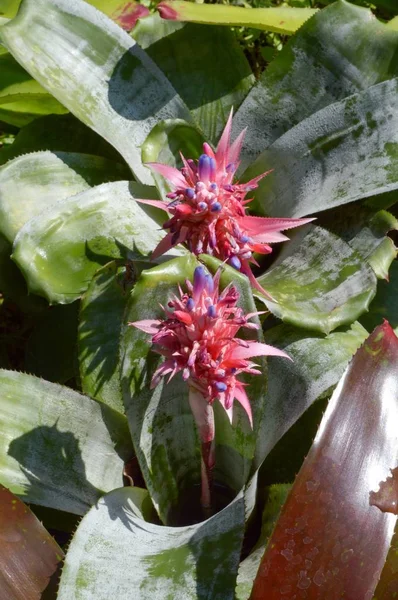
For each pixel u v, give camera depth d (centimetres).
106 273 111
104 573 100
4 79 128
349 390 100
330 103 119
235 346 98
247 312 101
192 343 97
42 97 127
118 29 119
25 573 101
